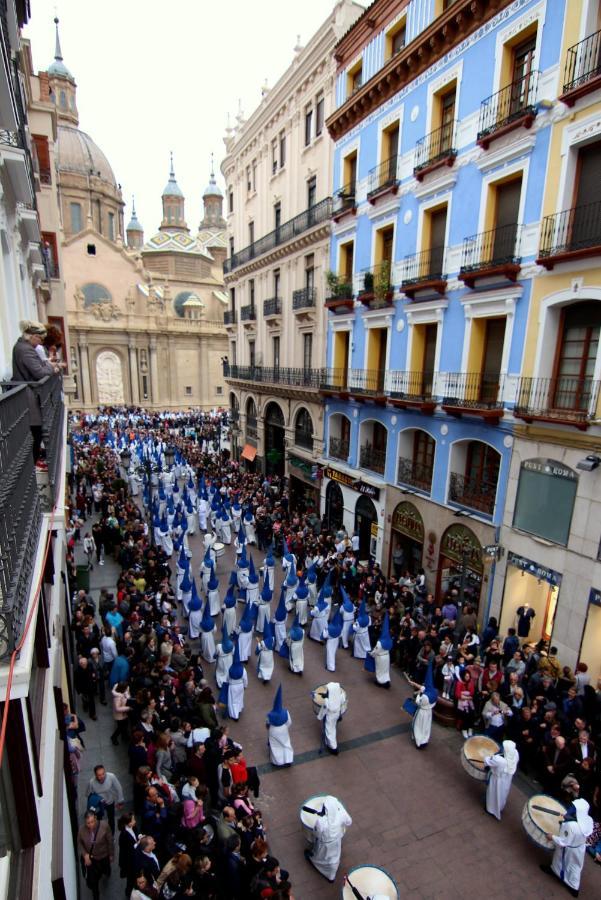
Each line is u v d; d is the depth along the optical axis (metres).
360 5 18.89
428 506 15.47
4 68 5.06
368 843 8.23
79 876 7.38
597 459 10.22
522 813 8.79
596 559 10.46
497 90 12.14
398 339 16.48
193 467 30.69
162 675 10.10
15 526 3.49
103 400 57.41
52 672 6.03
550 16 10.70
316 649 14.05
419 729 10.27
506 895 7.46
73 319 54.47
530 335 11.77
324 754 10.14
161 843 7.11
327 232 20.12
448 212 14.01
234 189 29.77
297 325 23.05
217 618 15.35
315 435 22.11
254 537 21.42
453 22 13.06
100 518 21.16
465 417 13.78
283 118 23.08
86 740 10.15
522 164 11.63
